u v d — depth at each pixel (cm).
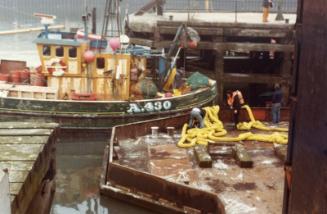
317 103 317
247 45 1803
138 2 5341
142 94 1546
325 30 304
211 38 1886
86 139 1488
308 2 330
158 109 1507
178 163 1148
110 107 1467
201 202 895
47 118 1462
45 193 948
